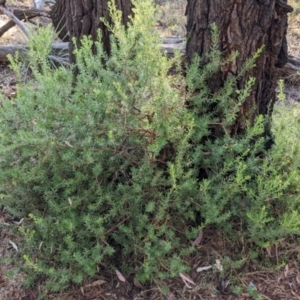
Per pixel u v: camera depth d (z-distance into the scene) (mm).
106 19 3227
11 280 2520
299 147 2574
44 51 2508
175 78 2504
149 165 2334
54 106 2273
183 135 2389
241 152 2572
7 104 2541
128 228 2367
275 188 2434
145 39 2252
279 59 2682
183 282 2506
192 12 2520
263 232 2414
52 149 2311
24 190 2508
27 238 2383
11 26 4809
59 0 4391
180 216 2523
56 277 2383
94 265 2383
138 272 2451
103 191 2420
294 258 2658
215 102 2574
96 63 2455
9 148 2271
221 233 2633
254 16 2414
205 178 2650
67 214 2371
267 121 2715
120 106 2289
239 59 2492
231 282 2514
